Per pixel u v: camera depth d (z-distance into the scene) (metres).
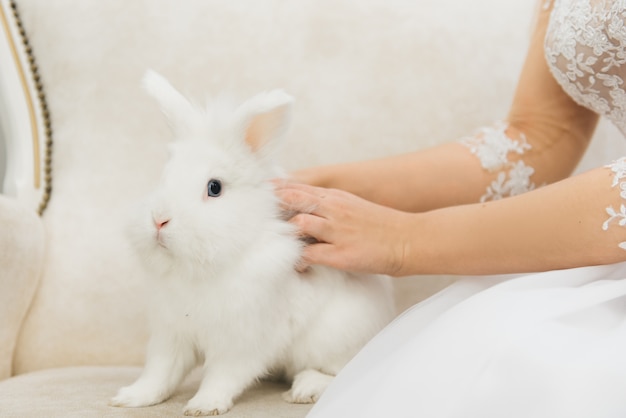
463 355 0.79
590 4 0.98
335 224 1.02
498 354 0.78
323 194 1.04
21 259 1.23
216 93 1.38
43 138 1.37
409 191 1.15
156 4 1.38
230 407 1.00
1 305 1.21
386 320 1.14
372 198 1.15
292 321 1.06
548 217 0.90
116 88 1.37
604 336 0.80
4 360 1.24
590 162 1.40
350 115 1.40
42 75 1.37
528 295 0.85
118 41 1.37
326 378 1.07
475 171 1.15
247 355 1.02
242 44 1.38
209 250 0.95
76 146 1.37
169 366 1.03
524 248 0.92
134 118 1.37
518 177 1.16
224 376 1.01
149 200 0.97
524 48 1.42
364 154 1.40
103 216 1.35
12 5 1.36
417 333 0.87
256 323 1.00
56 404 1.00
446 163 1.15
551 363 0.77
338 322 1.08
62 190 1.36
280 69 1.39
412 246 1.00
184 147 1.02
